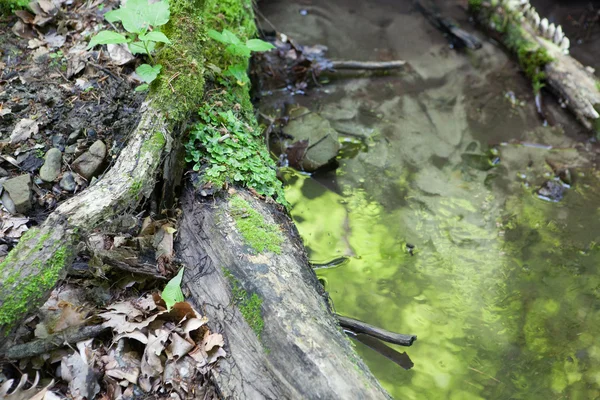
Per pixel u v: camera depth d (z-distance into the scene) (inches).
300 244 46.3
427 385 45.9
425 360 47.3
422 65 71.6
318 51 70.6
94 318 40.4
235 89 55.0
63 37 53.0
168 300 40.7
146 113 45.3
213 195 45.2
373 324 48.8
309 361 38.4
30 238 39.0
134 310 40.9
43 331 39.3
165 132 44.7
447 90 69.1
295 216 55.2
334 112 65.3
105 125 48.5
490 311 50.4
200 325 40.8
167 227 44.2
